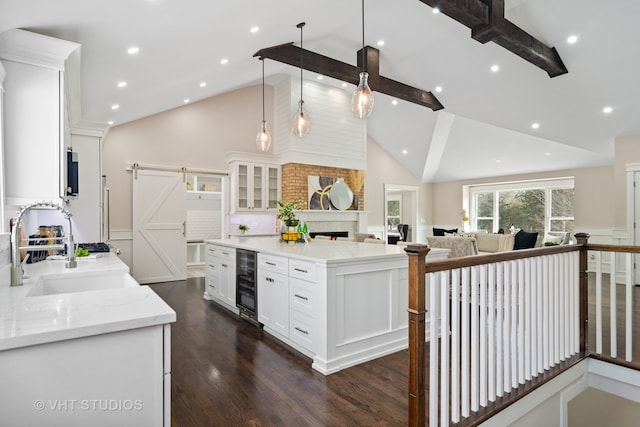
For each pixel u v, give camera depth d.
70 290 2.11
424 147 8.30
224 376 2.56
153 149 6.08
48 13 1.84
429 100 6.38
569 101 5.24
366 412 2.11
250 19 3.11
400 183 9.62
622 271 6.10
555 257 2.74
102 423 1.20
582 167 7.57
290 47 4.55
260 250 3.52
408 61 5.64
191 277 6.65
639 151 5.74
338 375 2.60
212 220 9.12
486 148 7.80
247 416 2.06
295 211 6.85
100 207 4.11
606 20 3.86
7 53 1.97
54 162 2.11
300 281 2.94
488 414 2.10
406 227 9.62
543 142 6.91
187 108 6.42
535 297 2.55
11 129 1.99
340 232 7.64
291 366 2.74
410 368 1.82
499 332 2.29
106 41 2.50
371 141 9.05
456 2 3.24
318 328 2.72
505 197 9.11
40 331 1.08
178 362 2.81
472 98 6.00
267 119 7.27
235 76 5.43
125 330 1.22
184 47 3.18
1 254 1.68
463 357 2.04
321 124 7.25
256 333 3.51
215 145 6.69
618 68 4.40
